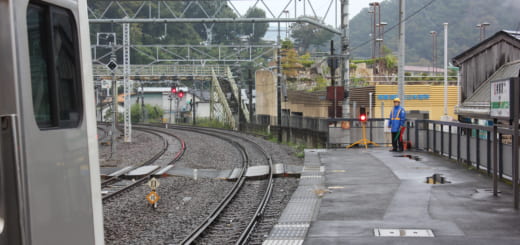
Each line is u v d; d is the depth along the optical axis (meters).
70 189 4.81
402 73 25.66
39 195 4.23
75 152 4.96
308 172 18.52
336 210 11.70
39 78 4.45
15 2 4.09
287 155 30.83
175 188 19.02
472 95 31.52
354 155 23.36
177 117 90.00
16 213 3.92
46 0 4.60
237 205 15.34
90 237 5.23
